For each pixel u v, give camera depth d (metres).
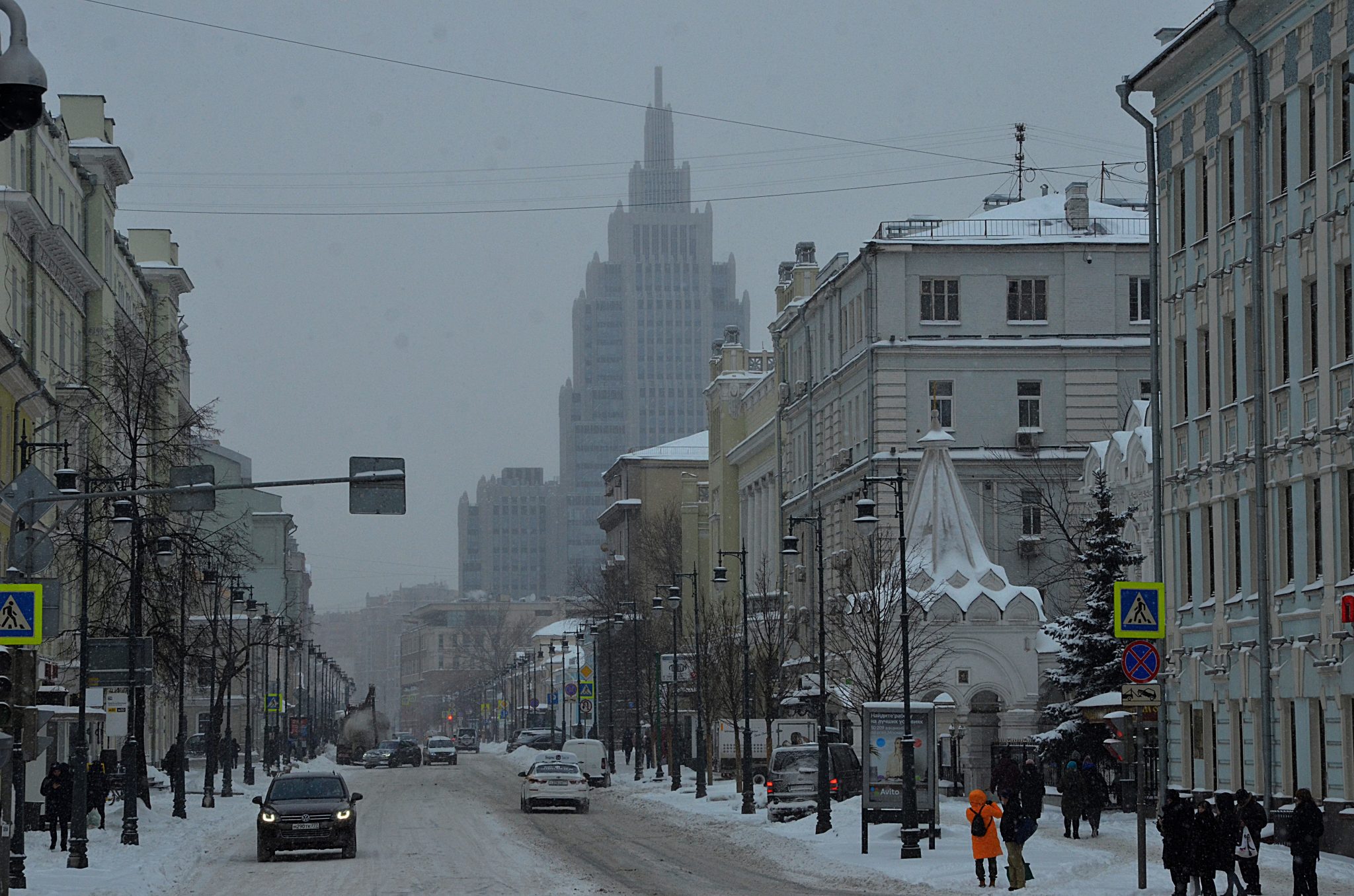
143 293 117.06
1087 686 69.00
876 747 51.78
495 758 183.88
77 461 84.56
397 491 39.84
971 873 43.38
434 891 40.81
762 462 127.44
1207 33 56.28
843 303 102.50
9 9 18.77
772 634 101.75
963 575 78.25
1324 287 49.41
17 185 77.88
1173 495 60.84
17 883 39.78
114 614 71.06
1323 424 49.22
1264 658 51.97
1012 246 95.44
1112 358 95.00
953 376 95.19
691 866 48.81
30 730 33.88
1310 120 50.91
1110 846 51.59
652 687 132.50
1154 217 62.22
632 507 179.50
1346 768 47.59
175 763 71.19
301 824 50.62
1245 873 34.59
